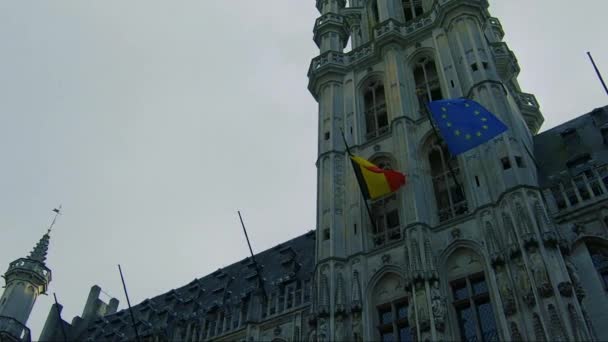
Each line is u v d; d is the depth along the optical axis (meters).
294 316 36.69
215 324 40.94
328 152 40.03
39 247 55.69
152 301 53.81
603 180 31.08
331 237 34.12
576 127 39.28
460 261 29.47
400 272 30.67
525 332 24.64
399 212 34.03
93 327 53.22
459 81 38.72
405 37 45.22
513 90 46.91
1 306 50.31
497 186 30.50
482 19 42.97
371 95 44.22
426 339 26.47
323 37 52.50
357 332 29.27
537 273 25.48
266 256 49.56
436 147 36.41
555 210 31.03
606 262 28.17
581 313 24.16
